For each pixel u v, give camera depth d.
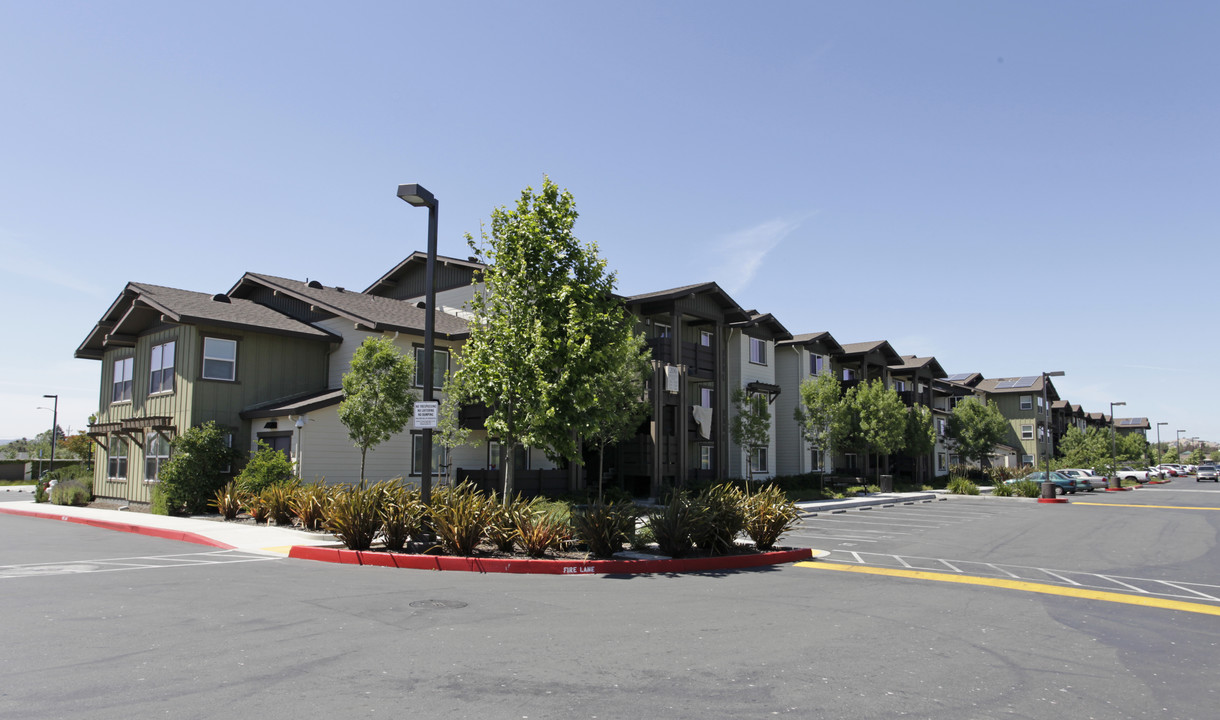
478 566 11.63
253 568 11.51
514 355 14.26
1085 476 48.47
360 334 24.83
